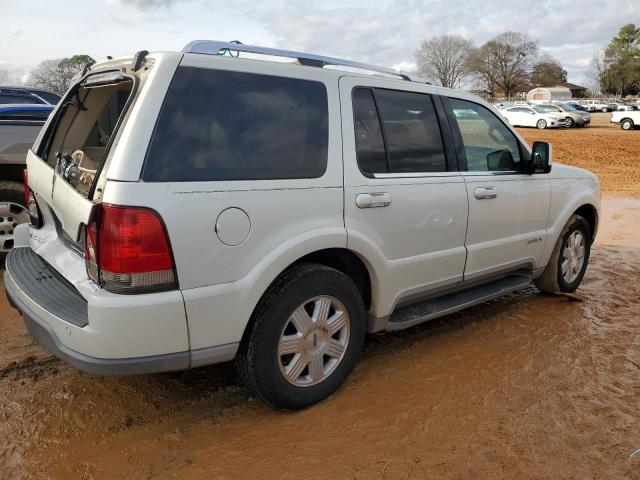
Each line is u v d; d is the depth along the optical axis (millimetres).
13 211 5465
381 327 3629
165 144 2652
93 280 2686
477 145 4223
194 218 2656
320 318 3182
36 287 3082
